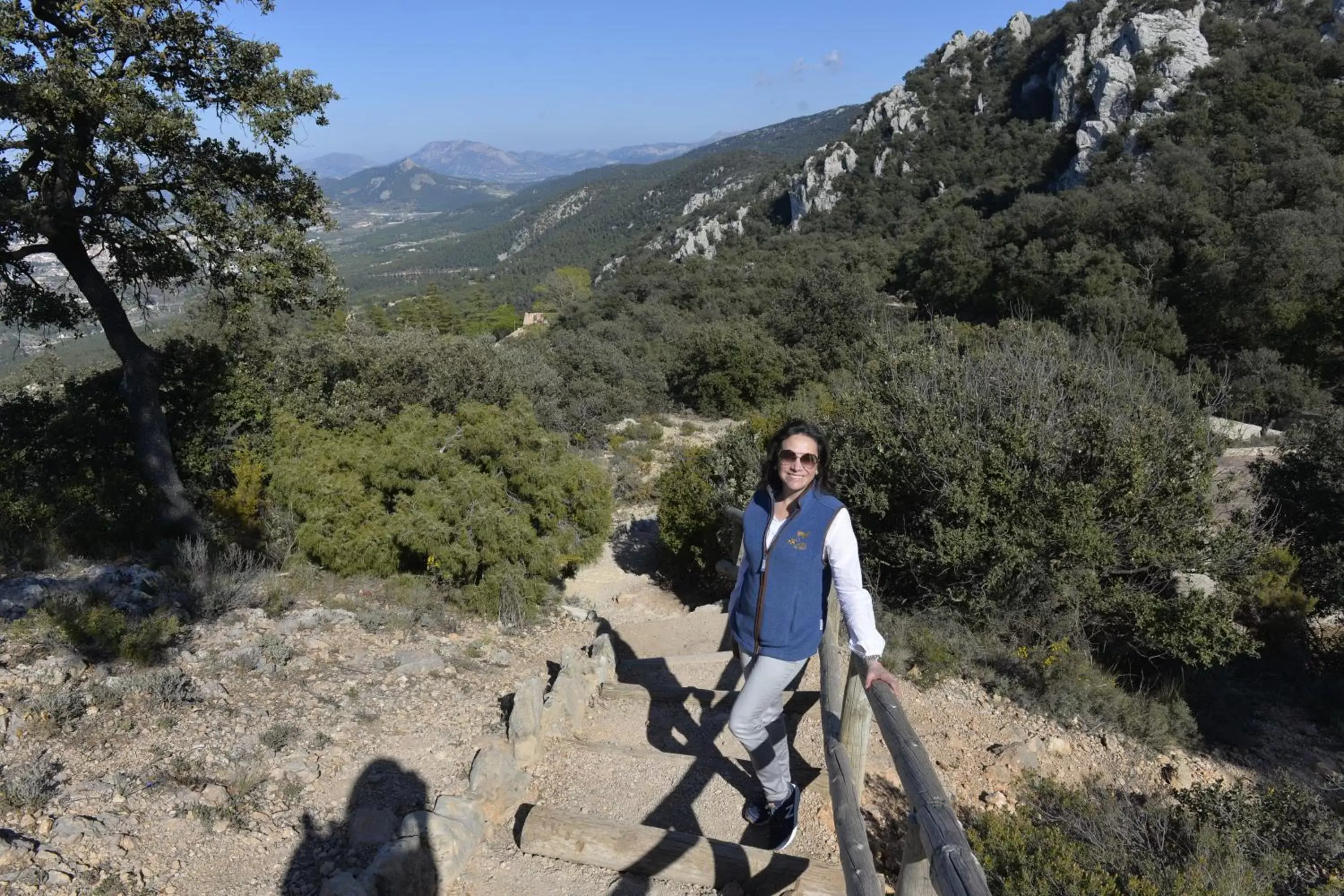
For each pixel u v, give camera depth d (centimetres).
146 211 830
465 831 307
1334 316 3039
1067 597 623
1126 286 3584
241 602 570
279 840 304
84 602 479
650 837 300
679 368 2827
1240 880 330
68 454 853
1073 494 626
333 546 688
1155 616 609
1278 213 3250
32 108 689
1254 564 680
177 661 449
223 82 827
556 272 11831
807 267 5988
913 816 172
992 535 648
